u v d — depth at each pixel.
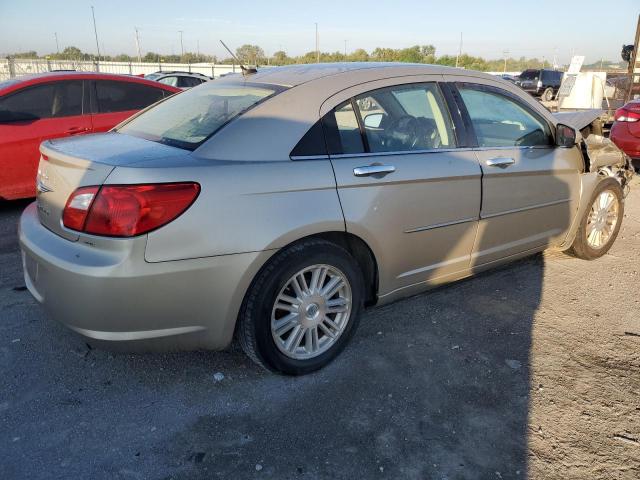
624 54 14.83
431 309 3.85
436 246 3.44
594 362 3.23
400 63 3.53
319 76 3.12
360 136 3.07
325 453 2.44
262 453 2.43
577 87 16.03
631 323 3.73
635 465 2.42
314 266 2.86
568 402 2.84
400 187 3.12
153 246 2.40
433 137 3.43
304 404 2.77
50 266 2.51
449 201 3.39
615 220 4.91
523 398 2.87
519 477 2.33
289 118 2.86
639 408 2.81
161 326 2.52
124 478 2.27
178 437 2.52
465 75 3.71
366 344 3.36
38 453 2.39
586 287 4.30
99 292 2.39
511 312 3.84
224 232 2.53
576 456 2.46
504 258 4.00
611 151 4.85
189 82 19.34
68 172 2.62
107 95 6.63
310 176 2.79
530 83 30.00
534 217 4.05
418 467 2.37
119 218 2.37
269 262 2.71
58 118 6.21
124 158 2.57
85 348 3.23
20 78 6.21
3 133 5.83
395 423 2.64
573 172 4.30
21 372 2.97
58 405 2.71
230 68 34.94
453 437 2.56
